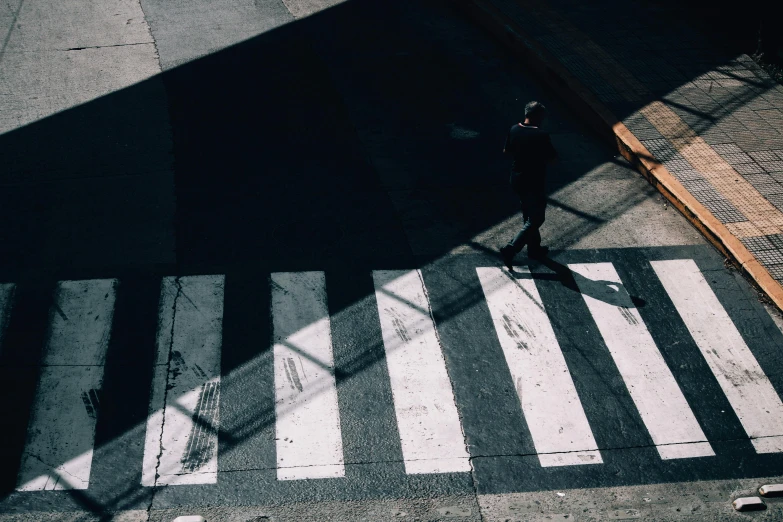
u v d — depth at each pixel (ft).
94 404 26.09
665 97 43.55
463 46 50.08
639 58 47.42
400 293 30.86
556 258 33.09
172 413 25.90
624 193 37.29
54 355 27.68
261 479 24.14
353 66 46.98
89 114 41.55
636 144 39.42
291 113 42.14
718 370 28.37
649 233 34.78
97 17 52.60
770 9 45.65
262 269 31.68
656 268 32.78
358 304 30.27
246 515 23.16
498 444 25.50
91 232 33.35
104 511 23.13
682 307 30.94
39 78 44.96
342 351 28.32
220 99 43.16
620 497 24.16
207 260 32.04
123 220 34.09
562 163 39.34
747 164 38.34
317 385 27.04
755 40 49.67
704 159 38.60
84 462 24.40
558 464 25.02
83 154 38.34
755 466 25.20
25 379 26.81
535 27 50.67
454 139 40.57
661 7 53.93
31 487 23.67
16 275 30.91
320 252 32.71
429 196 36.35
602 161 39.73
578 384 27.61
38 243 32.60
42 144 38.99
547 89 45.98
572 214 35.73
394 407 26.45
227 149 39.01
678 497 24.22
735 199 35.96
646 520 23.50
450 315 30.01
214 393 26.61
